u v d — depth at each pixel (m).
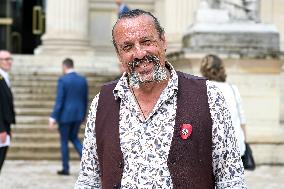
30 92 18.52
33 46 30.81
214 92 3.61
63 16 22.94
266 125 13.84
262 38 13.89
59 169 13.61
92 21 25.20
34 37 30.77
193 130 3.51
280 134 13.82
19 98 18.00
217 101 3.59
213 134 3.54
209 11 14.16
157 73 3.52
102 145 3.65
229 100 7.06
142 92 3.59
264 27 14.00
